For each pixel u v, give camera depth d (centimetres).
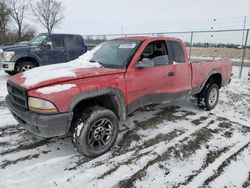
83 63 379
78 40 955
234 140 378
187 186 262
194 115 490
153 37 390
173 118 466
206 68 488
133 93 344
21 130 388
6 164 290
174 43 425
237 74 1202
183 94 445
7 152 318
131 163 302
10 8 3797
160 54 395
